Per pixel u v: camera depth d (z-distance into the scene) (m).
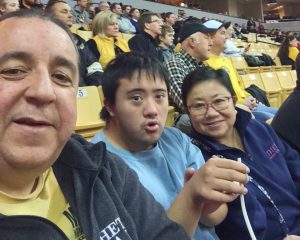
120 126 1.16
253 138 1.49
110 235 0.78
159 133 1.15
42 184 0.76
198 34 2.77
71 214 0.77
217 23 3.21
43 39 0.67
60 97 0.67
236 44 9.00
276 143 1.56
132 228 0.82
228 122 1.43
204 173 0.95
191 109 1.45
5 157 0.65
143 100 1.13
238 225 1.23
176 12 12.48
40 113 0.65
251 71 5.62
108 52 3.98
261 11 20.48
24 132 0.64
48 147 0.66
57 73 0.68
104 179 0.86
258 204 1.27
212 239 1.15
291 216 1.36
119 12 6.88
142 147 1.17
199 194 0.94
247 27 14.16
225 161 0.95
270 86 4.48
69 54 0.70
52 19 0.71
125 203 0.88
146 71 1.12
